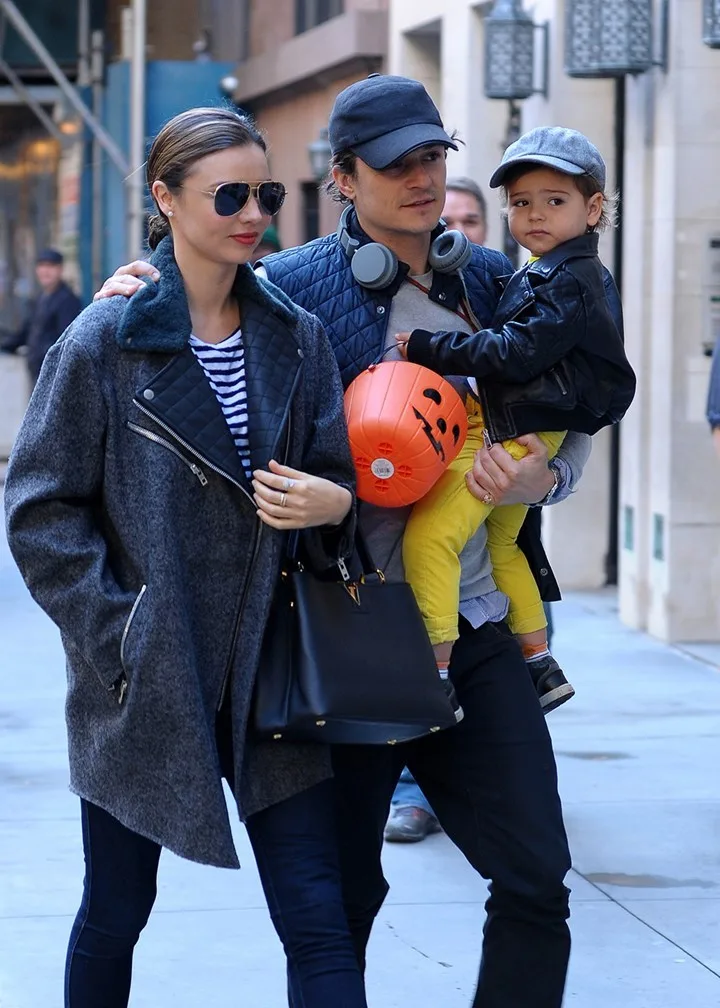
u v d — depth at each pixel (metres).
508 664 4.61
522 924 4.50
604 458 14.62
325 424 4.32
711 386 8.27
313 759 4.25
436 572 4.47
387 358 4.60
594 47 12.27
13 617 13.84
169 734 4.08
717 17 11.10
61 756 9.27
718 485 12.49
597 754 9.29
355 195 4.59
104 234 27.89
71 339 4.14
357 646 4.19
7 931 6.48
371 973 6.07
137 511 4.14
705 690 10.95
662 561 12.59
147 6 27.77
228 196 4.11
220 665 4.20
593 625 13.21
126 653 4.08
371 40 20.41
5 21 29.30
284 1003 5.78
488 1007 4.54
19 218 30.70
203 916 6.68
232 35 26.83
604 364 4.61
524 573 4.93
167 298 4.14
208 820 4.05
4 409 26.98
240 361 4.27
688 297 12.34
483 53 15.24
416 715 4.17
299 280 4.67
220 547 4.19
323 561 4.26
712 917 6.68
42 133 30.38
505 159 4.68
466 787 4.55
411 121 4.42
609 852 7.54
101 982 4.33
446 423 4.37
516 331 4.45
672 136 12.22
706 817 8.08
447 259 4.61
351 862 4.69
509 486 4.50
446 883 7.12
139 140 23.23
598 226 4.75
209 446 4.12
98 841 4.30
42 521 4.16
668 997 5.84
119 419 4.14
